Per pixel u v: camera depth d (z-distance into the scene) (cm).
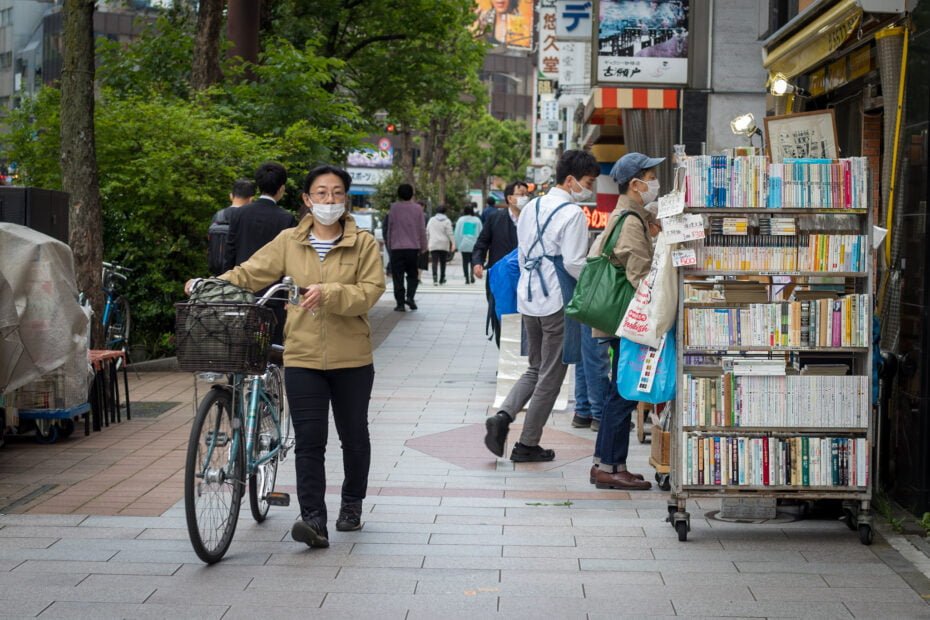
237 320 477
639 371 574
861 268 559
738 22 1255
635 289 615
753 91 1262
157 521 586
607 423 671
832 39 751
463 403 983
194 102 1377
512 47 7956
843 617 446
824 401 558
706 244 556
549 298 725
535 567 512
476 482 688
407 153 4600
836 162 552
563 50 2561
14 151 1304
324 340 532
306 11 2038
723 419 559
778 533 576
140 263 1233
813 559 528
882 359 616
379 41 2197
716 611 452
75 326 749
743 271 557
